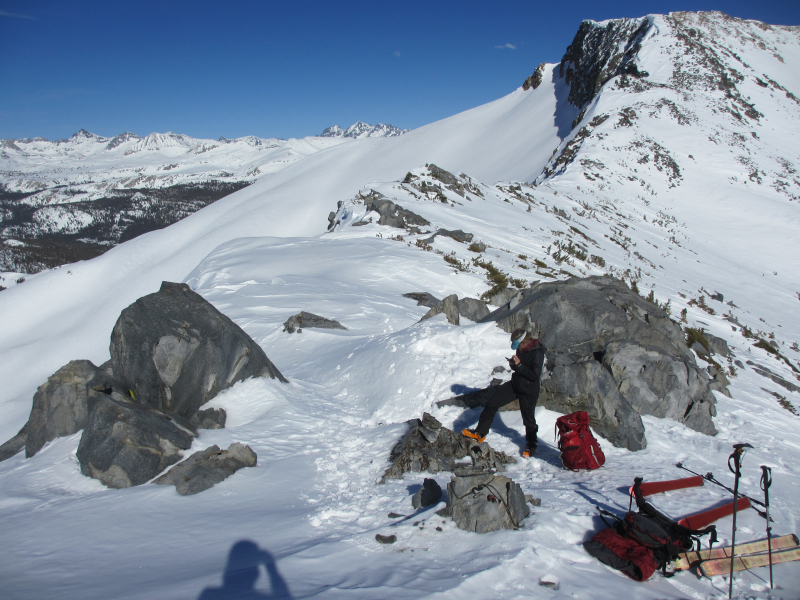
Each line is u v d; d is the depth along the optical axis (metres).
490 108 123.00
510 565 3.32
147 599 2.93
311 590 3.00
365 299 16.14
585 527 4.02
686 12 95.19
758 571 3.70
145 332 6.53
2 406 19.80
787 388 14.63
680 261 38.75
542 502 4.52
